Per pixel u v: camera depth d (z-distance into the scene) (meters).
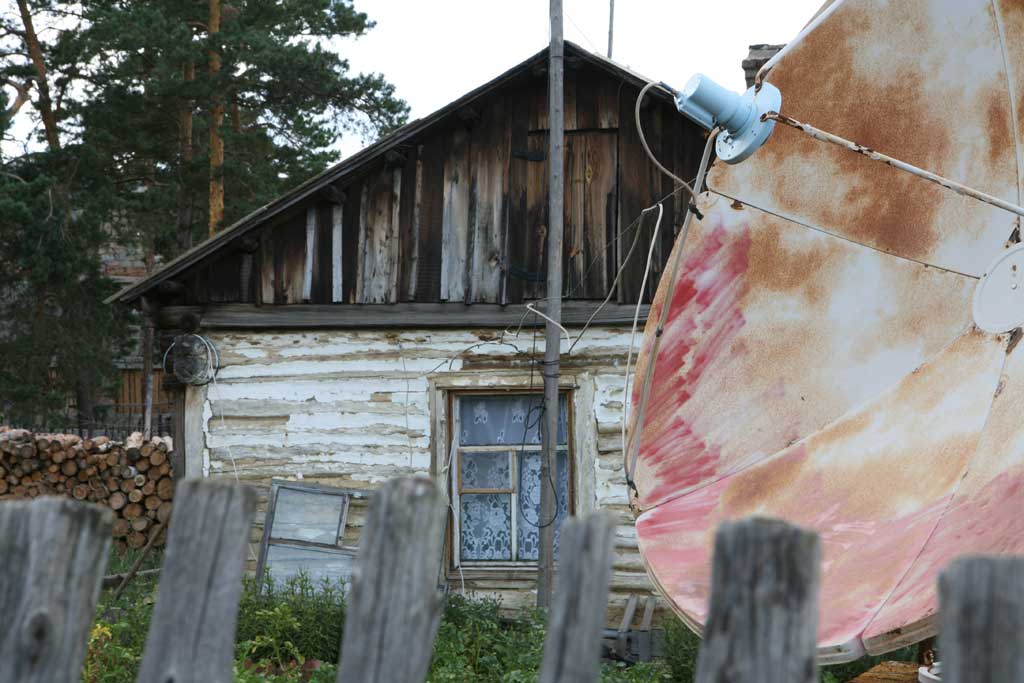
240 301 9.61
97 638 5.71
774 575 1.37
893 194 4.36
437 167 9.51
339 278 9.52
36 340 19.09
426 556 1.55
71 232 19.27
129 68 19.72
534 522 9.25
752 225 4.62
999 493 3.36
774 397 4.38
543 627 7.48
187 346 9.58
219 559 1.60
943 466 3.71
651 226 9.17
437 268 9.44
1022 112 4.02
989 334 3.94
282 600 7.81
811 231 4.52
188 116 20.33
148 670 1.58
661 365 4.54
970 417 3.78
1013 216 4.02
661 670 7.03
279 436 9.51
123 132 20.12
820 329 4.41
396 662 1.52
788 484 4.10
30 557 1.55
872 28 4.41
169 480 11.18
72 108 19.91
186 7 19.94
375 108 19.56
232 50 18.56
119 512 11.20
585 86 9.37
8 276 19.12
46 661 1.52
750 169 4.65
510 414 9.38
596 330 9.19
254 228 9.45
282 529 9.16
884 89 4.40
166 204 20.12
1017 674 1.20
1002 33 4.07
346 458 9.42
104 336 20.02
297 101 19.69
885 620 3.09
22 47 20.75
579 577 1.49
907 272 4.27
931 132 4.30
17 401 18.94
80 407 20.75
